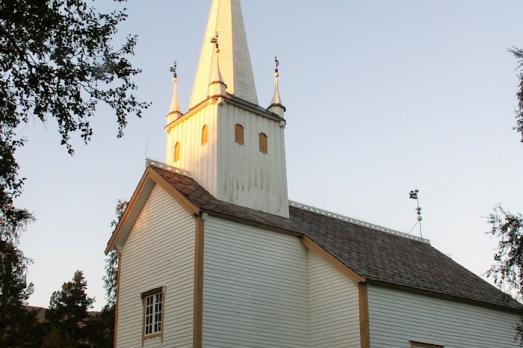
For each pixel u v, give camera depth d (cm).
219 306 2309
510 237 2033
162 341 2383
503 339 2911
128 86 1764
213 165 2669
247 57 3097
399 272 2720
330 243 2741
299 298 2580
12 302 4859
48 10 1620
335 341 2442
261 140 2881
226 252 2409
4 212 2088
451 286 2872
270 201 2809
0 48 1608
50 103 1678
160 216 2614
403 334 2473
